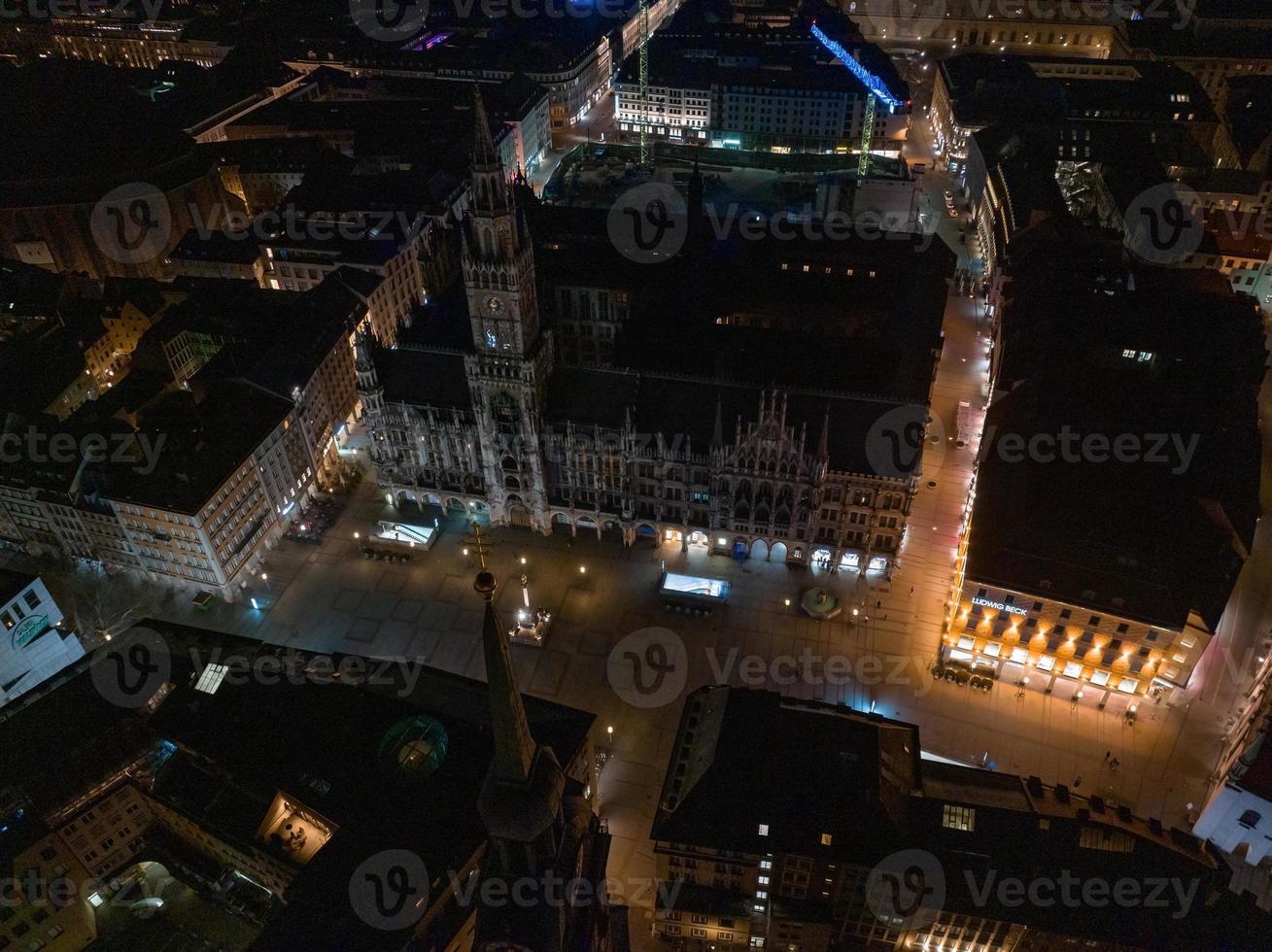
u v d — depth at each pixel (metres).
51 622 116.06
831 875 82.50
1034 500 119.94
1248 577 131.75
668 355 148.25
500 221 109.75
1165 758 108.19
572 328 177.25
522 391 124.50
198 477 125.88
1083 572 109.75
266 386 142.50
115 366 173.12
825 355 144.50
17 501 133.38
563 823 44.31
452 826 81.44
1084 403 138.12
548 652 123.12
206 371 150.62
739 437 122.75
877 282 169.88
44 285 180.12
